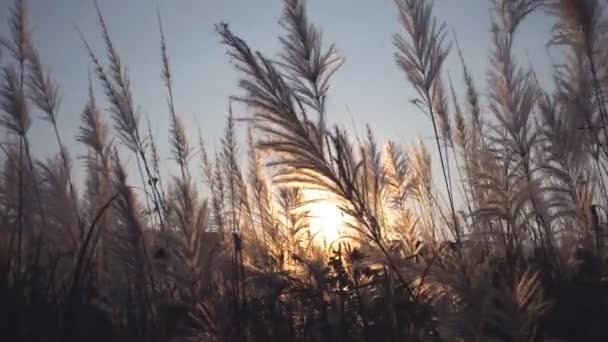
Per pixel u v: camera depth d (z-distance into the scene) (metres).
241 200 5.70
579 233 4.73
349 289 4.25
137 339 4.18
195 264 4.16
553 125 5.02
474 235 3.71
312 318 4.30
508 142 4.57
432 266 3.24
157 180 5.55
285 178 3.36
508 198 3.90
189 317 4.50
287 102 3.20
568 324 3.75
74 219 4.92
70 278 4.19
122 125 5.80
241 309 4.16
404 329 3.67
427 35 4.26
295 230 5.13
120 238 4.42
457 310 3.13
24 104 5.46
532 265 4.19
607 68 4.71
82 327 3.80
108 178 5.58
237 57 3.21
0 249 4.04
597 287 4.07
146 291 4.47
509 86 4.59
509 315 3.01
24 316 3.59
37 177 5.02
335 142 3.22
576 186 4.82
